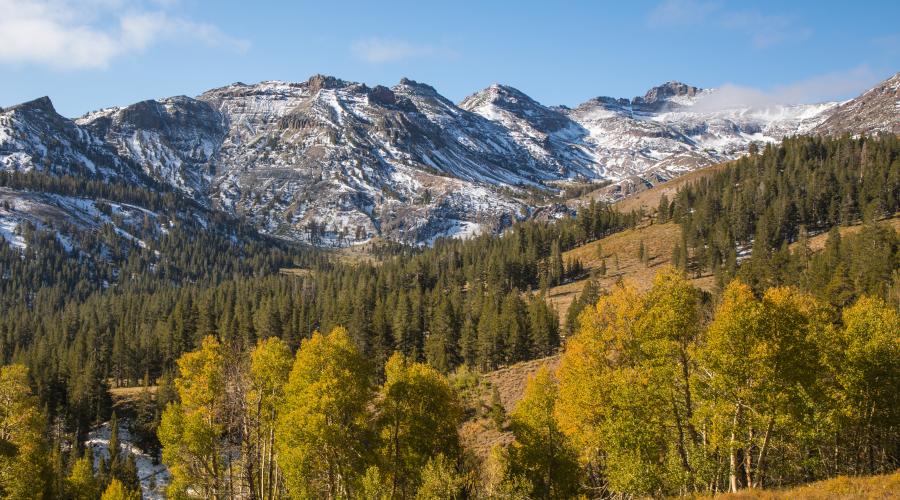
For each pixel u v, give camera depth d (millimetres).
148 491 73375
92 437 88000
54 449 69812
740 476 31047
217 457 35906
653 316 28859
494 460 40812
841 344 33125
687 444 29688
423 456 35219
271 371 35188
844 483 23484
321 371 30797
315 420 28969
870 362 31438
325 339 31875
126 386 118875
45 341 128375
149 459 83250
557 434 39719
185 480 35062
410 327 119000
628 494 32125
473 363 112750
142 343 121812
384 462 33188
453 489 32625
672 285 28703
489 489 36812
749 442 27172
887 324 33719
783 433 27891
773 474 31578
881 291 77250
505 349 110562
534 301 131250
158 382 97000
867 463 33938
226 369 35781
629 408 28359
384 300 143750
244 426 35500
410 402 35469
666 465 28922
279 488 38719
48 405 88188
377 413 37500
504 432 58812
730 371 25969
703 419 27875
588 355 31781
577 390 31688
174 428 35000
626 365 31297
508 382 80250
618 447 28578
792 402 25672
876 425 32906
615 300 31562
